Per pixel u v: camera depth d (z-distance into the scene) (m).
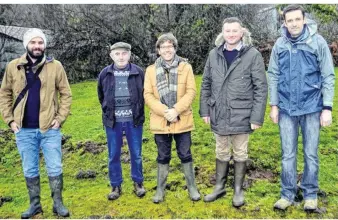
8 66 3.30
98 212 3.55
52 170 3.42
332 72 3.16
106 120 3.58
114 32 10.94
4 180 4.50
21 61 3.23
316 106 3.20
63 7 11.60
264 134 5.21
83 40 11.08
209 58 3.49
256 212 3.42
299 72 3.19
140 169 3.77
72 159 4.97
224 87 3.38
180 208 3.55
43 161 4.91
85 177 4.42
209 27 10.57
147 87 3.50
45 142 3.38
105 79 3.56
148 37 10.97
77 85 10.07
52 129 3.37
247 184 3.95
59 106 3.42
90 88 9.43
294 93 3.22
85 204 3.72
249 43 3.37
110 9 11.25
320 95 3.21
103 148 5.16
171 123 3.46
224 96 3.38
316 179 3.33
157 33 10.78
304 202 3.51
